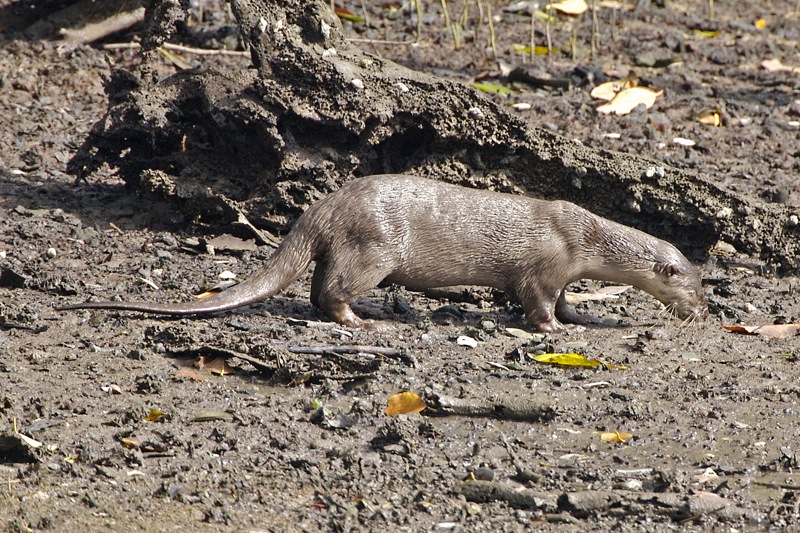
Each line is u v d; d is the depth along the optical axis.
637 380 9.52
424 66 20.31
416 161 13.68
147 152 13.92
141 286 11.70
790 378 9.73
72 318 10.53
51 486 7.27
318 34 13.63
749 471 7.83
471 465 7.83
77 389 8.84
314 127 13.25
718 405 9.03
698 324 11.30
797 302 12.38
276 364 9.39
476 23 23.50
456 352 10.05
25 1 19.72
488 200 10.91
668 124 18.22
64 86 17.91
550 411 8.65
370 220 10.52
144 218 13.75
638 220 13.70
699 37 24.03
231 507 7.10
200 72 13.66
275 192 13.20
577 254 10.99
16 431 7.94
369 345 10.05
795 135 18.38
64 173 15.15
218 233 13.42
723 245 14.40
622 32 23.62
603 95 19.42
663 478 7.57
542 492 7.41
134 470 7.55
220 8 21.94
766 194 15.49
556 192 13.76
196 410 8.55
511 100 18.92
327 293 10.58
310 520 6.98
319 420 8.41
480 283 11.05
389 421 8.48
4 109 16.84
